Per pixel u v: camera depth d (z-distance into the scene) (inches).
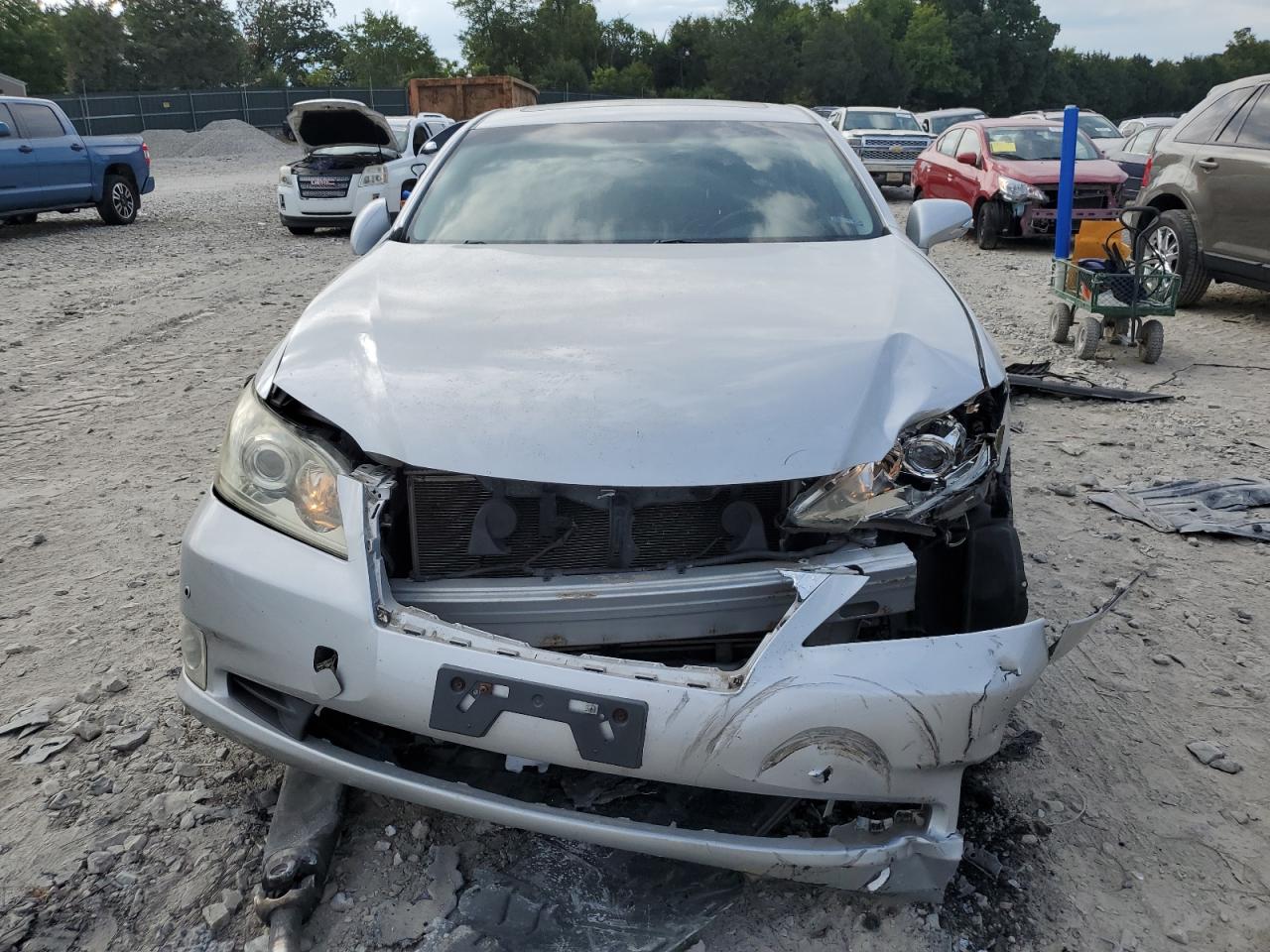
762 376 81.0
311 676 75.3
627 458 74.1
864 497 75.7
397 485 80.0
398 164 533.3
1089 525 155.9
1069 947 78.3
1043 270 422.3
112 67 2731.3
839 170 135.9
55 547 147.0
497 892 82.1
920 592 87.5
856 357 84.2
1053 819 92.1
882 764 71.5
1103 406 220.1
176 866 85.0
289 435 80.0
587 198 127.6
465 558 80.5
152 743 101.4
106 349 269.3
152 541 149.5
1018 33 3499.0
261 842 87.6
